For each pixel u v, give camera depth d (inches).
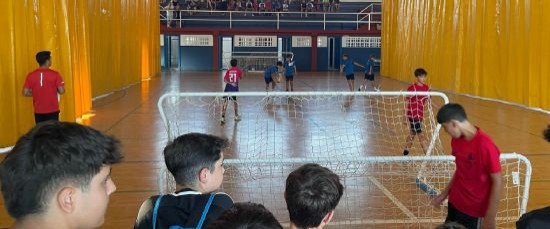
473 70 689.6
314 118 494.0
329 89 842.2
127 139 385.7
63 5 407.2
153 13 1088.8
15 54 343.0
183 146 93.0
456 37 740.0
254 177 274.8
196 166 91.7
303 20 1403.8
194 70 1316.4
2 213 219.9
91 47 613.9
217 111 537.0
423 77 320.5
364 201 233.8
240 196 242.1
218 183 95.6
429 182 253.4
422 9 878.4
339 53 1353.3
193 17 1396.4
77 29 483.2
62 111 407.5
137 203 232.1
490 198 142.3
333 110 546.9
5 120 334.6
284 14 1425.9
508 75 615.2
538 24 550.9
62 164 48.0
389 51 1104.2
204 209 87.4
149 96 689.0
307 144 368.5
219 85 882.1
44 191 47.8
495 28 643.5
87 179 49.8
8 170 48.5
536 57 555.8
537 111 548.1
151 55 1057.5
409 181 263.7
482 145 141.6
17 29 343.3
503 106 593.0
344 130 425.1
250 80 1036.5
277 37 1346.0
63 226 49.5
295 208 80.9
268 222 48.8
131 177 275.9
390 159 180.7
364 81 1006.4
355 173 276.7
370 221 209.0
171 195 91.4
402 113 505.0
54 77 307.4
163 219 88.3
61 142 48.9
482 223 148.7
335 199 81.9
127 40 799.7
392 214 217.2
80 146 49.6
